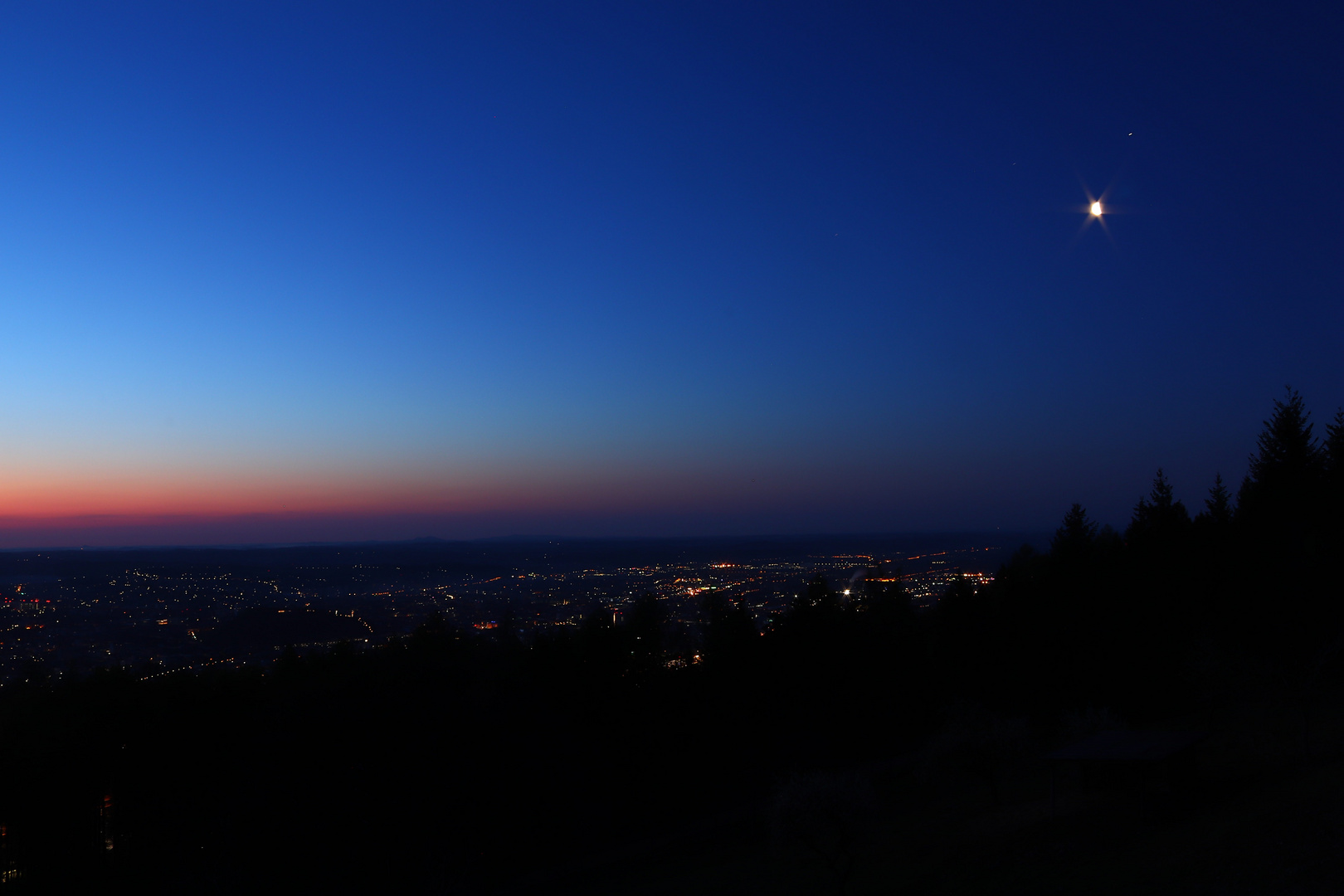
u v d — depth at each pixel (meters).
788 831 18.89
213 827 23.80
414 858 24.98
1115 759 16.98
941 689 44.44
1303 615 30.61
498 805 27.86
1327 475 38.84
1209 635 26.88
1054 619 41.72
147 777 25.59
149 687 28.02
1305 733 19.00
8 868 22.58
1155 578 38.28
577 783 30.81
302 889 23.39
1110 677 36.97
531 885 24.97
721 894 21.00
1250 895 11.66
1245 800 16.09
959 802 25.11
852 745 40.50
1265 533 38.38
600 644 39.62
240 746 27.16
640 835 30.02
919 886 17.38
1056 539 51.16
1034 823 19.17
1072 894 14.02
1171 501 45.19
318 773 26.16
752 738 40.09
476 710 30.12
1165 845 14.95
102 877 23.48
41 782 23.20
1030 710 39.56
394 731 28.16
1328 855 11.88
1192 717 30.98
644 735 36.41
